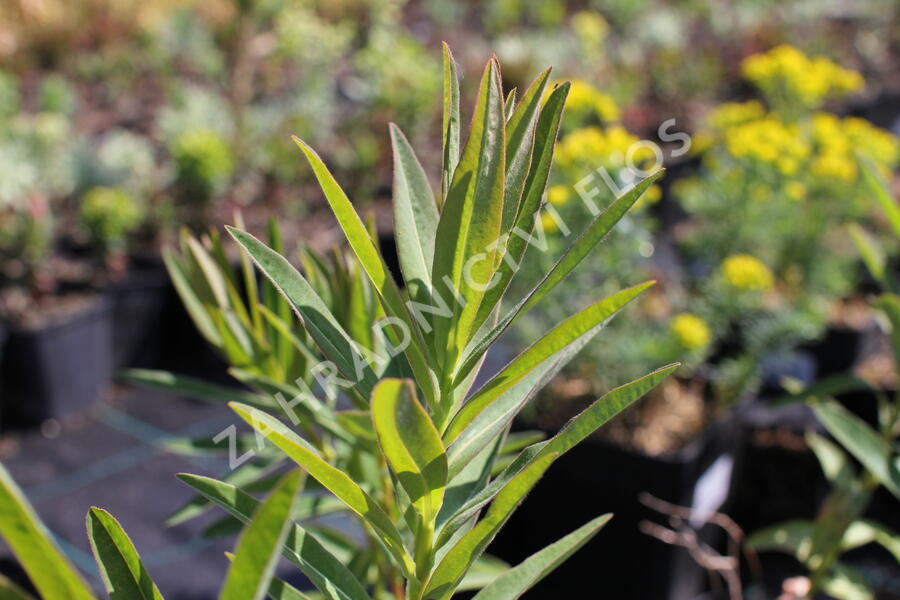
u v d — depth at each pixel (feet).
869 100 23.95
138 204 14.23
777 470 10.02
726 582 9.34
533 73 20.86
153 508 10.33
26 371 11.54
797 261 12.05
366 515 2.83
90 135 18.80
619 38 28.58
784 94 14.87
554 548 3.06
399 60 18.44
